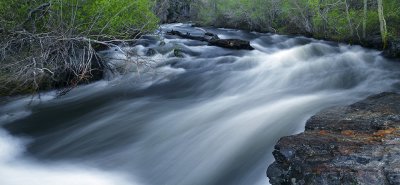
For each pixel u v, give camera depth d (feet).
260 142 25.08
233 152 24.76
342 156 17.07
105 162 24.91
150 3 49.19
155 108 33.47
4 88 33.88
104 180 22.79
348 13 56.70
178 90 39.04
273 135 25.64
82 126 30.09
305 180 16.46
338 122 21.47
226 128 27.61
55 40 33.35
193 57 51.44
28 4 35.78
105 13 37.45
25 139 28.17
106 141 27.68
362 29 57.31
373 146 17.67
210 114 30.91
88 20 37.27
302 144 18.72
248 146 24.91
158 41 55.57
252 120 28.37
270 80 41.96
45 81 35.04
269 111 30.07
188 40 62.08
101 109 33.58
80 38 33.35
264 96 35.32
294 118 27.81
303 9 69.41
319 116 22.76
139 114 32.09
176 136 27.55
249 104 32.71
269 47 61.87
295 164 17.43
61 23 34.19
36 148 26.91
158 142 27.04
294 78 42.27
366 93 34.32
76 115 32.32
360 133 19.61
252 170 22.59
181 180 23.20
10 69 32.71
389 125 20.16
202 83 41.24
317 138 19.27
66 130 29.63
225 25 94.58
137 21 42.91
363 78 40.34
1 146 26.73
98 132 29.07
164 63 47.44
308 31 70.08
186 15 123.34
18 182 22.31
